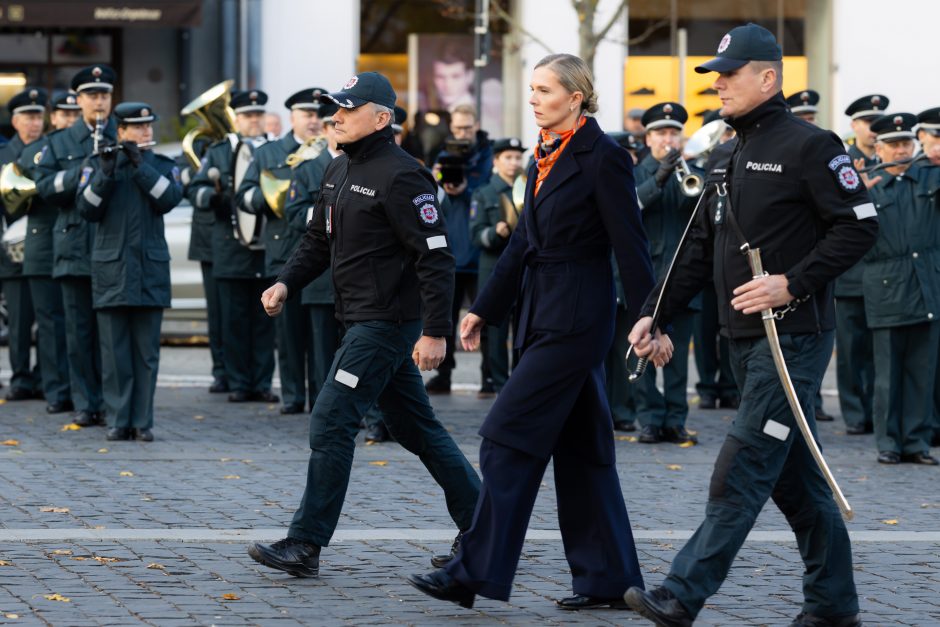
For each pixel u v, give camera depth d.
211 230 17.75
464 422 15.69
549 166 8.02
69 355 15.08
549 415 7.84
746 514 7.20
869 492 12.19
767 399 7.25
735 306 7.27
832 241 7.22
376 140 8.94
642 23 25.78
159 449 13.54
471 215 17.12
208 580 8.55
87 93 14.55
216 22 26.23
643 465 13.31
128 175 13.70
